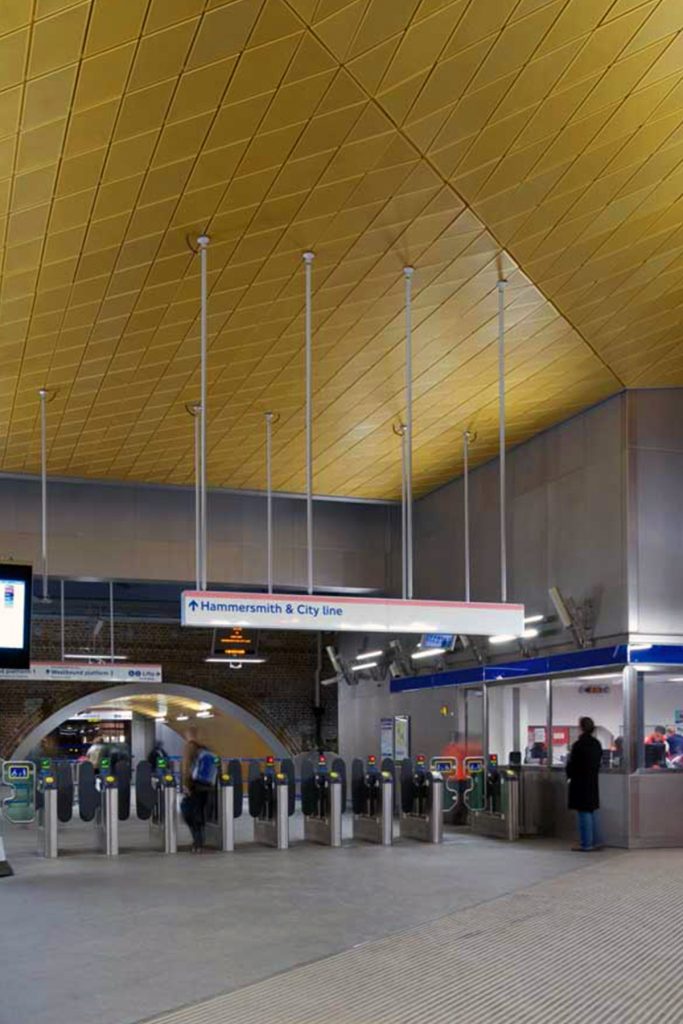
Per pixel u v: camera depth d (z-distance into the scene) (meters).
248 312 11.23
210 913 9.34
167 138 7.71
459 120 7.93
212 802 15.27
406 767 16.03
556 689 17.84
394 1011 6.07
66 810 15.53
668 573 14.42
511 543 17.09
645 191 9.27
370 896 10.18
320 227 9.43
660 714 14.99
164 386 13.46
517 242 10.09
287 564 20.27
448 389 14.16
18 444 15.98
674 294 11.56
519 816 16.31
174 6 6.28
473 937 8.09
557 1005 6.19
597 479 15.09
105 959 7.49
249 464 17.56
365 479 18.70
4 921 9.12
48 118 7.23
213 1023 5.84
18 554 18.50
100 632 31.42
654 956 7.41
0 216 8.57
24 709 30.72
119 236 9.20
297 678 32.31
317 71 7.14
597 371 13.84
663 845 14.02
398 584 20.58
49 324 11.14
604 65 7.39
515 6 6.67
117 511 19.17
